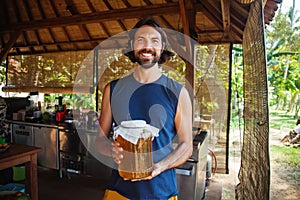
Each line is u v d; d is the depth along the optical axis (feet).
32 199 6.93
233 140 15.72
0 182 9.80
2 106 10.11
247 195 7.00
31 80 17.04
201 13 11.36
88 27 14.14
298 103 25.67
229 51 11.84
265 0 5.41
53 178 11.14
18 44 16.96
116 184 3.32
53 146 11.05
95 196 9.46
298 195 10.30
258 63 5.43
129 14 11.24
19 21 15.05
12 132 12.19
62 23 12.74
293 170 13.56
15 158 6.29
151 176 2.84
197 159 6.54
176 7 10.34
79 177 11.30
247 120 7.83
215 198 9.39
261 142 5.12
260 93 5.28
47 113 12.34
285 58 24.89
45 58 16.44
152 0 11.43
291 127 23.11
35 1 13.66
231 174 11.79
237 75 17.54
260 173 5.16
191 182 6.59
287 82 24.88
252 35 6.30
